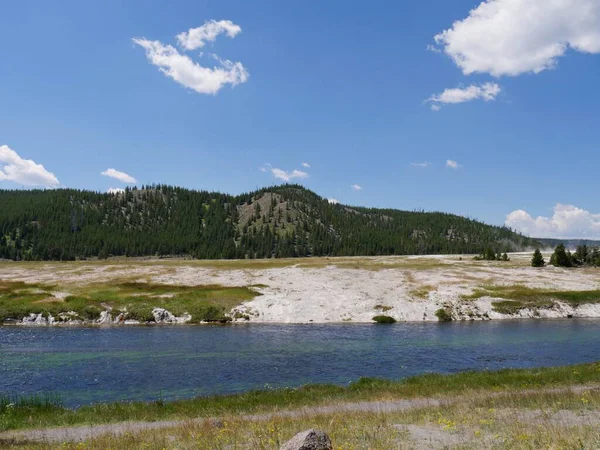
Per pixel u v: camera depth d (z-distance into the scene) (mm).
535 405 18531
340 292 69312
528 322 58250
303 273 85375
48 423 18984
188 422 17469
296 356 37062
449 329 52312
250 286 71938
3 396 25516
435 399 21906
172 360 35469
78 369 32469
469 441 13156
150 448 13664
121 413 20594
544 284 75250
